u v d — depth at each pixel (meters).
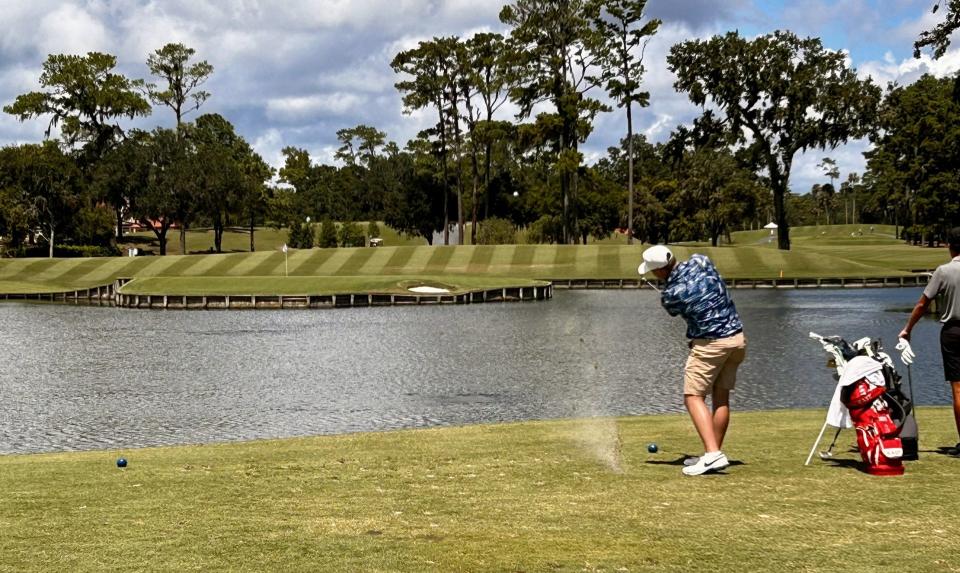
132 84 101.81
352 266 77.81
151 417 18.00
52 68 99.00
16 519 6.71
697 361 7.58
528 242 106.44
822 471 7.72
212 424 17.09
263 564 5.29
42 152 97.56
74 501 7.45
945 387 20.08
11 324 44.75
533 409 18.34
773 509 6.36
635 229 118.75
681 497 6.83
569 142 86.06
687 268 7.53
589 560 5.25
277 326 42.56
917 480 7.24
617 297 60.38
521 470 8.42
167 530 6.21
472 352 29.83
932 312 43.09
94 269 79.69
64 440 15.63
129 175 95.94
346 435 12.38
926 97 84.44
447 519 6.35
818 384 21.06
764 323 38.72
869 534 5.67
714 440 7.69
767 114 77.19
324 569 5.16
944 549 5.33
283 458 9.92
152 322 45.72
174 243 127.31
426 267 77.06
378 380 23.22
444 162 94.75
